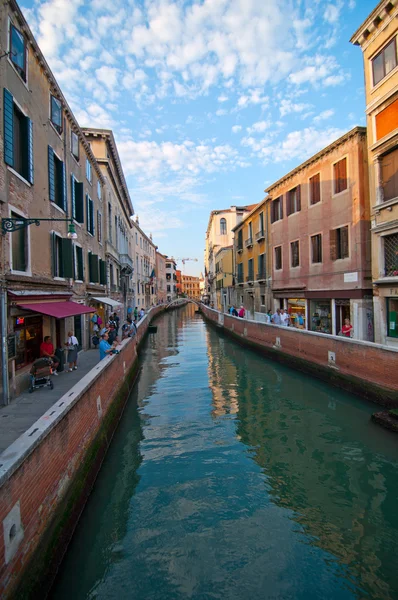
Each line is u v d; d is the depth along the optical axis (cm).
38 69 1023
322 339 1161
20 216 878
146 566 413
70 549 440
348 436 755
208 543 449
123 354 1126
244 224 2797
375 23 1211
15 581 317
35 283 952
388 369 862
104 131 2275
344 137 1417
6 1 806
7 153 797
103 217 2164
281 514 504
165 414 937
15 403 751
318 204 1636
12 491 324
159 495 557
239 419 883
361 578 390
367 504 524
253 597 368
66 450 485
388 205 1185
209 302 5700
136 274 4184
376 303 1262
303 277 1773
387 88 1188
